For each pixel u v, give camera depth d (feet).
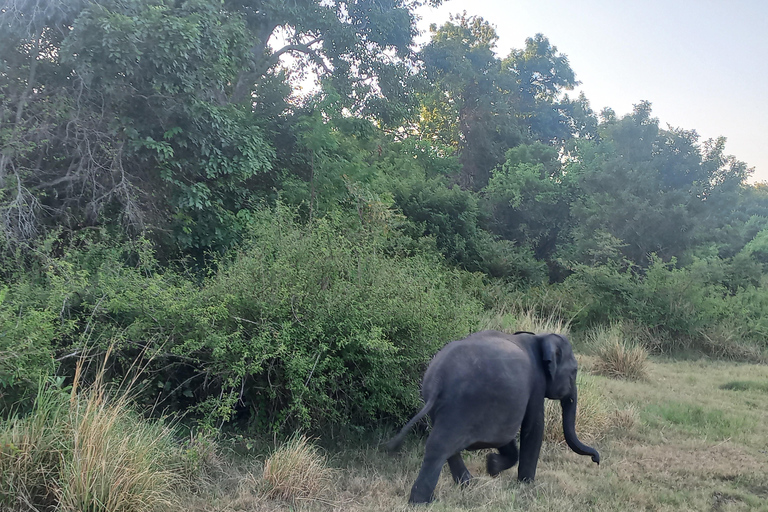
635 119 81.41
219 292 19.76
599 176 79.20
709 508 16.66
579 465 19.89
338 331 19.57
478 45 118.62
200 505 14.67
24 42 28.73
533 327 32.27
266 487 15.75
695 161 77.77
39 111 28.50
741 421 26.16
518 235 91.09
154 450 14.76
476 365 15.48
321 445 19.79
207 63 32.30
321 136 39.55
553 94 135.95
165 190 32.48
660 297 49.96
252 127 36.60
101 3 29.07
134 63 28.86
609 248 64.75
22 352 14.96
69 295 18.22
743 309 54.19
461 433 15.19
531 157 100.63
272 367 19.20
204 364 19.42
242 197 35.99
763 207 120.06
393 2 57.72
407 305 21.12
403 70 58.49
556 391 17.26
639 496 17.10
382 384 20.01
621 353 36.58
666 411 27.37
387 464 18.71
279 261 20.51
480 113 117.50
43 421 13.58
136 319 18.53
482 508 15.37
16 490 12.71
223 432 19.16
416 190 70.69
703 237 75.72
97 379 15.26
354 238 25.76
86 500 12.49
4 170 25.99
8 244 21.99
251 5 47.96
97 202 28.73
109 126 29.53
